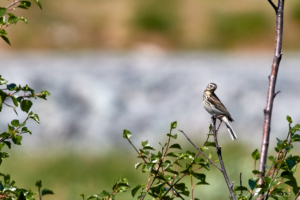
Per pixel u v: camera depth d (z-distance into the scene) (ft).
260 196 14.03
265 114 14.93
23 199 13.37
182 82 61.21
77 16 117.80
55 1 120.16
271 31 112.78
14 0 16.21
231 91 58.29
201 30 115.24
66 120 56.80
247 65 73.15
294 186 13.66
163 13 118.11
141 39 114.83
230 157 41.70
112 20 117.70
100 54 100.48
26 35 109.60
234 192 14.92
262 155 14.57
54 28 113.60
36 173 43.34
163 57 93.97
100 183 40.57
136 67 66.95
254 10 116.78
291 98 57.31
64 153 50.57
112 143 54.70
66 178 42.29
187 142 51.75
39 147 53.93
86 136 55.57
